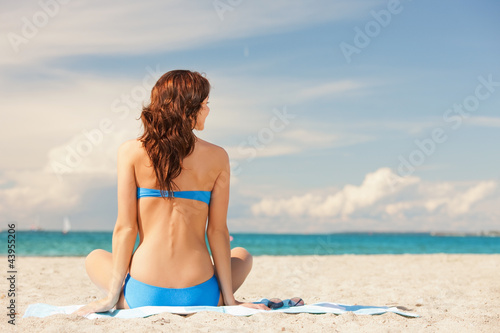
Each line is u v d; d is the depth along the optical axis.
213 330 2.22
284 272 7.04
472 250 31.98
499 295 4.24
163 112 2.53
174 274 2.57
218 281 2.77
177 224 2.57
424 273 6.87
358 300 4.04
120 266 2.57
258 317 2.56
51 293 4.22
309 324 2.51
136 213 2.60
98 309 2.54
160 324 2.29
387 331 2.40
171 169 2.49
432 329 2.51
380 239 63.34
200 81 2.65
